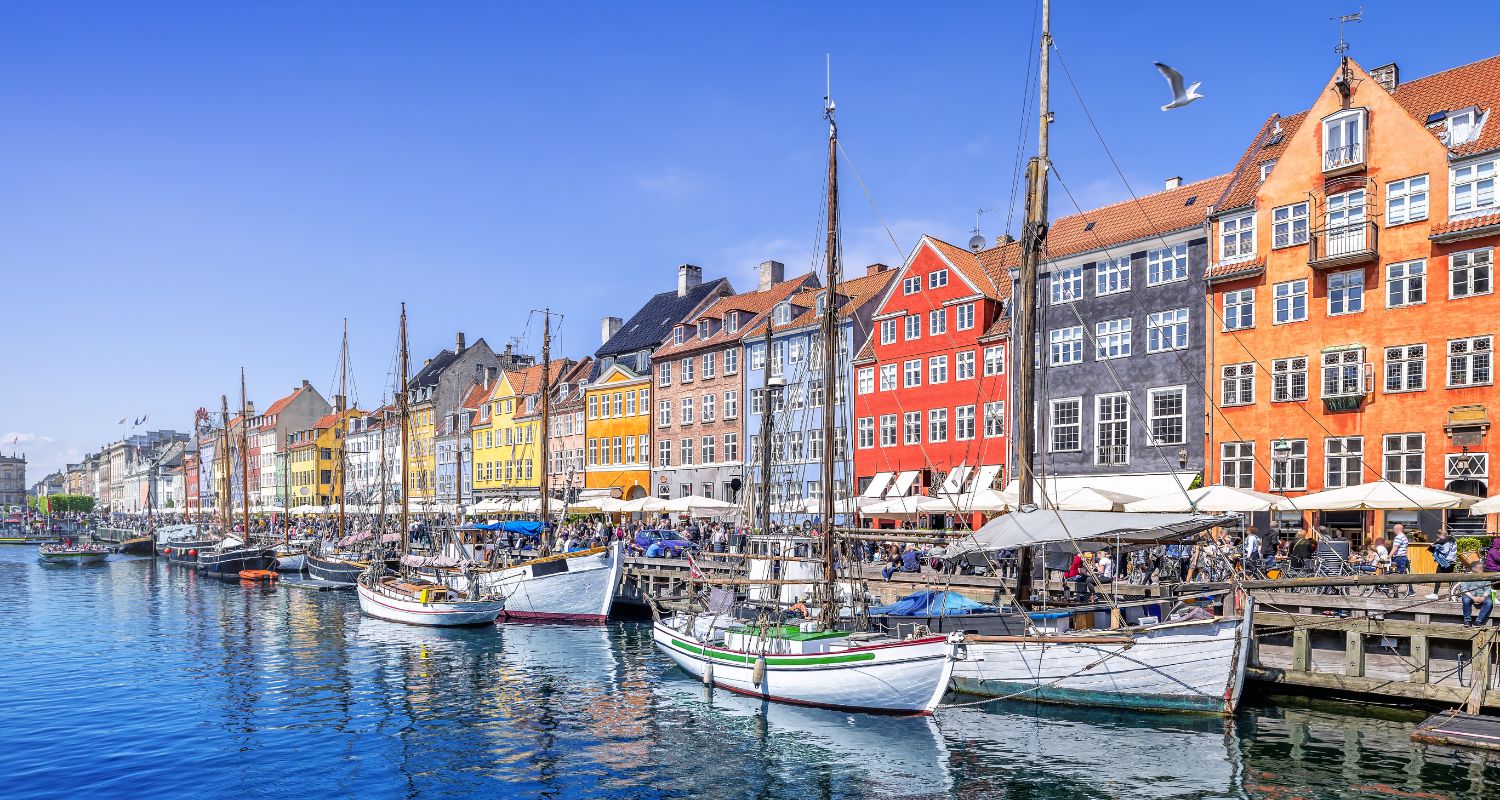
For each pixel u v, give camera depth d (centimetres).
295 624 4109
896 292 5122
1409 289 3319
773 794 1742
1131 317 4066
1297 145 3625
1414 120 3338
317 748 2075
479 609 3850
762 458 3136
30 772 1923
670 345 6706
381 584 4462
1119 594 2636
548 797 1747
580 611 3881
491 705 2450
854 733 2092
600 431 7250
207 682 2805
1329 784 1658
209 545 8694
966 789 1731
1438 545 2409
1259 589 2362
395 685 2719
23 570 8288
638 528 4897
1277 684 2236
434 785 1820
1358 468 3391
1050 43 2458
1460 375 3189
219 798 1762
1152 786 1698
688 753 1992
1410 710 2062
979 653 2289
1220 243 3816
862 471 5225
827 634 2367
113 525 14538
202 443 15762
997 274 4834
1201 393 3816
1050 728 2056
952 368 4772
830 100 2627
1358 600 2181
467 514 6606
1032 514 2259
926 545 2919
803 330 5619
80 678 2892
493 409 8650
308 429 12000
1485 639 1941
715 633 2767
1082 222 4478
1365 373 3381
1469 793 1589
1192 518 2120
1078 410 4209
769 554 2666
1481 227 3122
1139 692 2100
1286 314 3612
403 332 5222
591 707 2408
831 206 2612
